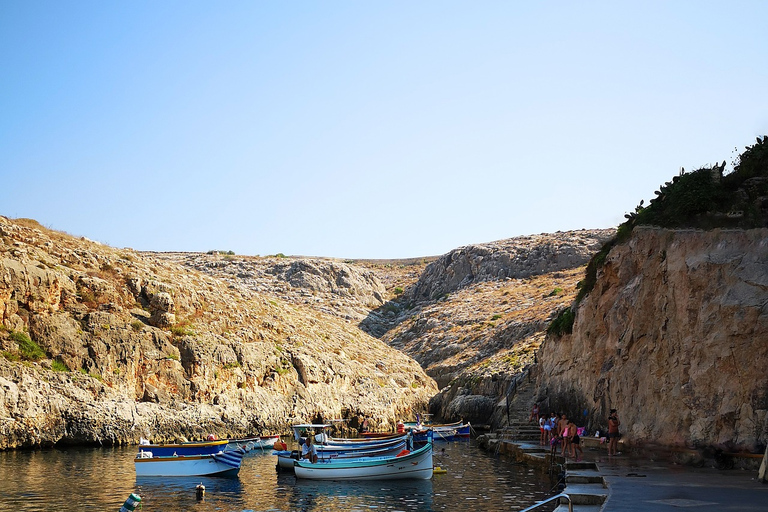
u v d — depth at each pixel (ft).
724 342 93.71
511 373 259.39
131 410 176.04
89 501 101.76
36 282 180.34
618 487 70.74
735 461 88.28
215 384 202.59
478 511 92.07
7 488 110.22
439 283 493.36
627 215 147.13
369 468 125.90
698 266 101.45
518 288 424.87
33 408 159.33
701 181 115.03
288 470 138.62
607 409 129.70
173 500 105.91
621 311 131.03
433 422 266.36
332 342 280.92
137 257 237.45
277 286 476.95
